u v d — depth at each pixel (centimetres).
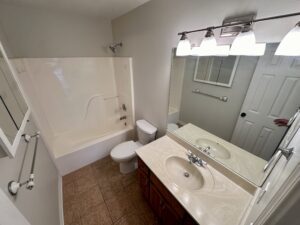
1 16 162
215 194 104
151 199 149
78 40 221
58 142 232
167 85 165
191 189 110
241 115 107
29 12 176
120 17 207
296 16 72
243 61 97
